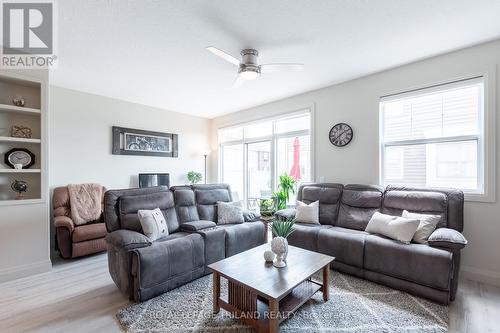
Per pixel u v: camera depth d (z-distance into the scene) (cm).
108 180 447
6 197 301
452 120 295
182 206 334
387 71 334
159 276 234
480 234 267
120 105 466
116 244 229
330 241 286
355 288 248
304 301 201
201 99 466
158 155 518
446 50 281
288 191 452
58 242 319
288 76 354
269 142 511
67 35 245
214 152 612
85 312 211
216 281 206
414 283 231
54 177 388
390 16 216
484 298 229
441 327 188
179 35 245
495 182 259
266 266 206
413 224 251
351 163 370
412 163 325
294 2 197
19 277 277
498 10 207
